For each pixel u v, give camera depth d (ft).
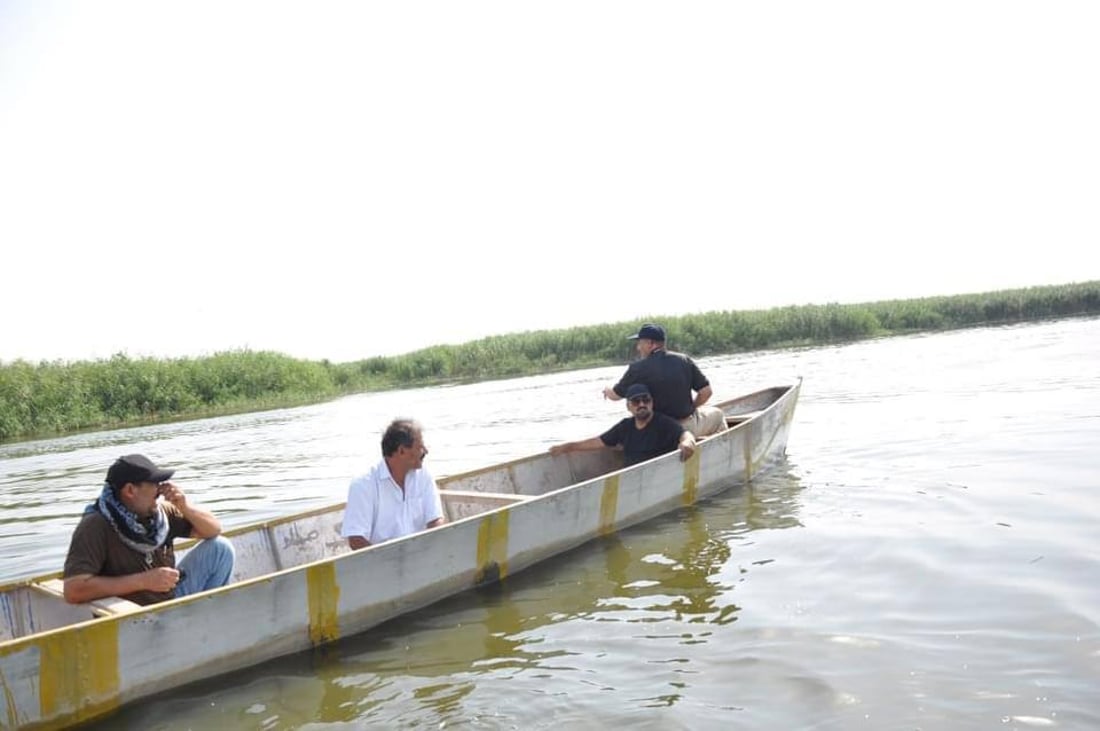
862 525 22.54
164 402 90.63
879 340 102.32
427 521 19.77
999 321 119.65
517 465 26.86
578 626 17.07
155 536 15.81
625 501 23.97
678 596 18.42
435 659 15.90
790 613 16.81
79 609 15.96
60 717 13.61
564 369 105.29
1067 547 19.04
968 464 28.73
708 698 13.47
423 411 67.77
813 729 12.23
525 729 12.92
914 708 12.57
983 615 15.76
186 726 13.74
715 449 27.61
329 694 14.65
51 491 41.83
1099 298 119.75
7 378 85.05
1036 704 12.36
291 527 21.01
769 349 104.83
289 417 75.82
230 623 15.47
